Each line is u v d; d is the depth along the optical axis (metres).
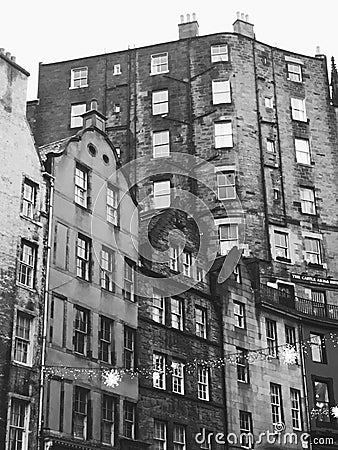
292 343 49.78
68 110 59.62
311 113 60.69
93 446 34.31
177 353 41.44
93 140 40.03
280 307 49.50
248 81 59.16
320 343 51.31
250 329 47.16
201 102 58.19
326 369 50.59
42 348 33.19
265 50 61.03
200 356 42.94
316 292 54.50
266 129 58.28
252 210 55.03
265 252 54.12
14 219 33.66
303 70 61.91
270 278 52.97
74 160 38.22
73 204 37.34
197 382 42.22
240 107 57.97
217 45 59.78
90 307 36.59
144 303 40.44
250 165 56.44
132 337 38.97
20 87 36.31
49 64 61.28
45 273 34.44
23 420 31.66
